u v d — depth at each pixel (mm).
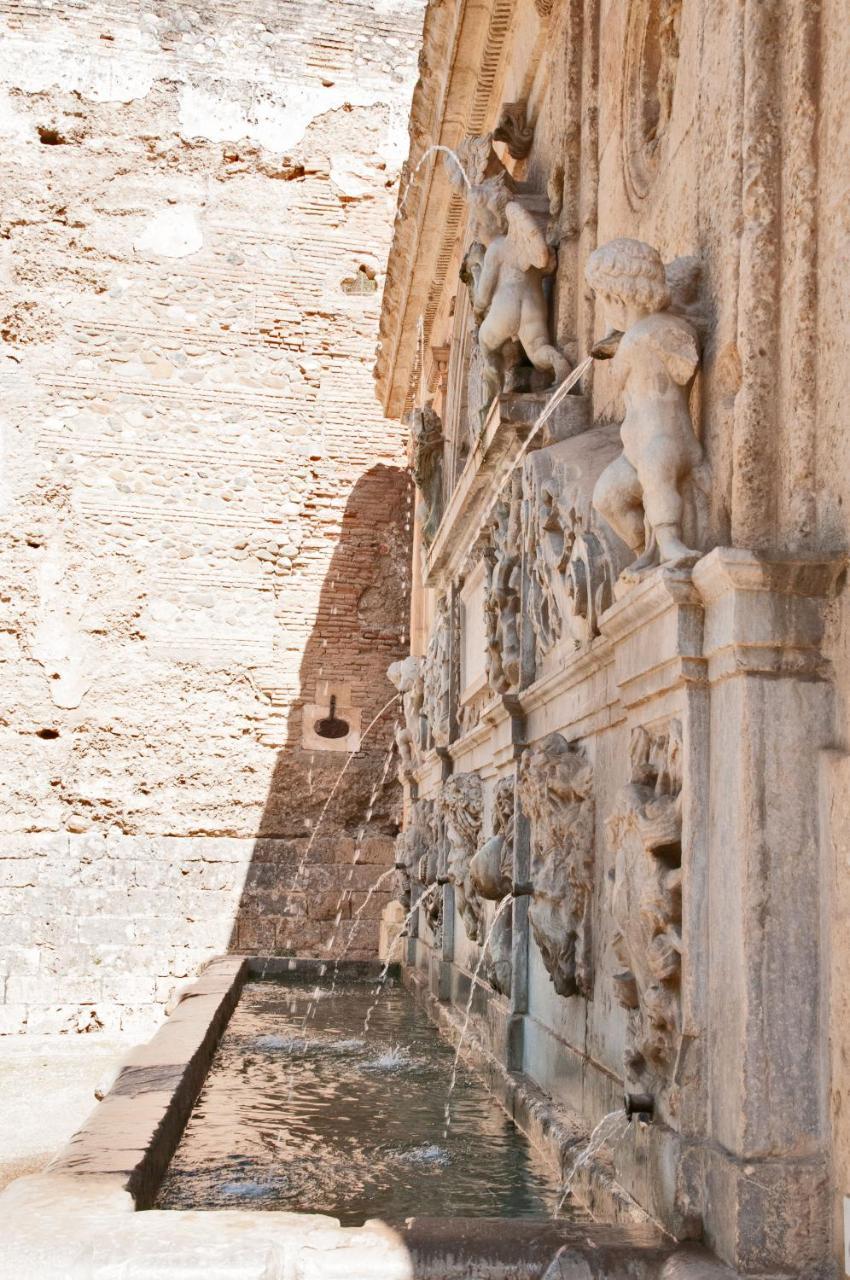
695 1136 3760
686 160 4953
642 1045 4242
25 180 16734
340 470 17469
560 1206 4680
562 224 7391
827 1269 3385
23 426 16297
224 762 16469
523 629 7195
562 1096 5809
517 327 7566
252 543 17016
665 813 4078
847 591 3578
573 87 7305
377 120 18000
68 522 16328
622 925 4348
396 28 18234
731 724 3699
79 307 16766
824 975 3510
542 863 6207
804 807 3576
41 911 15508
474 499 9156
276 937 16219
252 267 17453
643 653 4387
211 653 16625
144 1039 14875
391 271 13398
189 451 16938
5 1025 15125
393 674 15047
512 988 6906
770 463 3918
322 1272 3422
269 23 17828
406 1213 4578
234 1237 3543
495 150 9211
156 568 16594
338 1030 9492
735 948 3584
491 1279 3451
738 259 4098
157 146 17281
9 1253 3373
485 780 8898
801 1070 3475
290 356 17453
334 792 16781
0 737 15680
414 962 12961
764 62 4027
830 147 3783
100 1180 4121
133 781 16109
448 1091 7078
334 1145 5684
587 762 5695
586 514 5504
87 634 16188
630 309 4457
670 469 4230
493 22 8906
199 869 16156
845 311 3623
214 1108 6488
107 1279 3305
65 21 17156
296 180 17719
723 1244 3486
